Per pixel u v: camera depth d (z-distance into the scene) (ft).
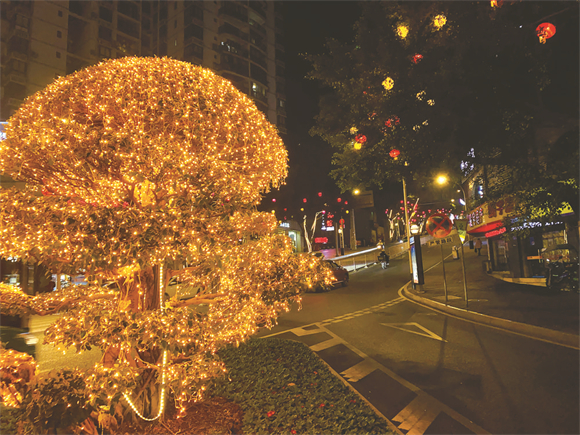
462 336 27.14
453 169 31.73
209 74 11.45
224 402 14.02
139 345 10.28
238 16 177.99
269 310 13.34
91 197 9.53
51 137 9.07
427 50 27.78
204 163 9.62
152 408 12.01
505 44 22.20
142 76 10.09
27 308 11.22
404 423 14.23
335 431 12.06
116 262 8.73
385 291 58.49
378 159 33.94
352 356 23.70
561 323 27.32
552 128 23.58
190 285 14.12
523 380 17.80
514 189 28.73
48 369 21.02
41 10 123.85
